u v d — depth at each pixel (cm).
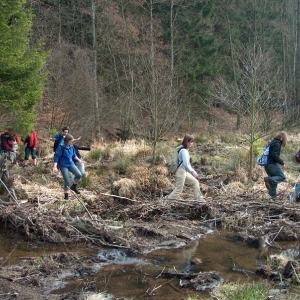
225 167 1312
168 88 1795
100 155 1397
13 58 1226
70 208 854
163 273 598
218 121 2891
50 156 1427
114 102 2375
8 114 1345
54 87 2092
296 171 1318
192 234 780
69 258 644
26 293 532
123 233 743
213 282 569
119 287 558
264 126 1504
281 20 3512
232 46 3119
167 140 1916
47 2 2702
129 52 2502
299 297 518
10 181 913
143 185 1001
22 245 712
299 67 3328
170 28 2902
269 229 792
